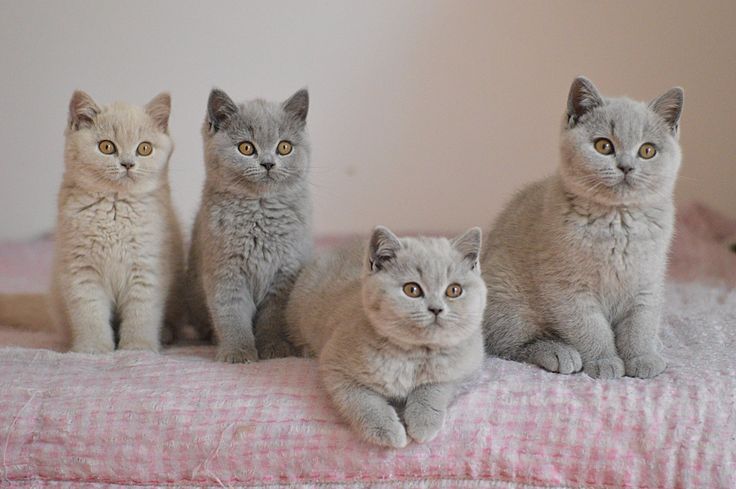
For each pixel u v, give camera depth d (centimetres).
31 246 139
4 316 106
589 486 78
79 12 136
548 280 86
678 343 94
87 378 84
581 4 134
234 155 91
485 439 78
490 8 135
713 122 137
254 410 80
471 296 78
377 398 79
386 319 77
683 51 135
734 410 79
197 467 79
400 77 138
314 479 78
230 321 91
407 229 141
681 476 77
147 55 137
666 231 85
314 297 90
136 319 94
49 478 79
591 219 85
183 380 83
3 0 136
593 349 86
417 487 78
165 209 96
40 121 140
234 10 136
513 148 138
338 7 136
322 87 138
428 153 139
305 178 95
